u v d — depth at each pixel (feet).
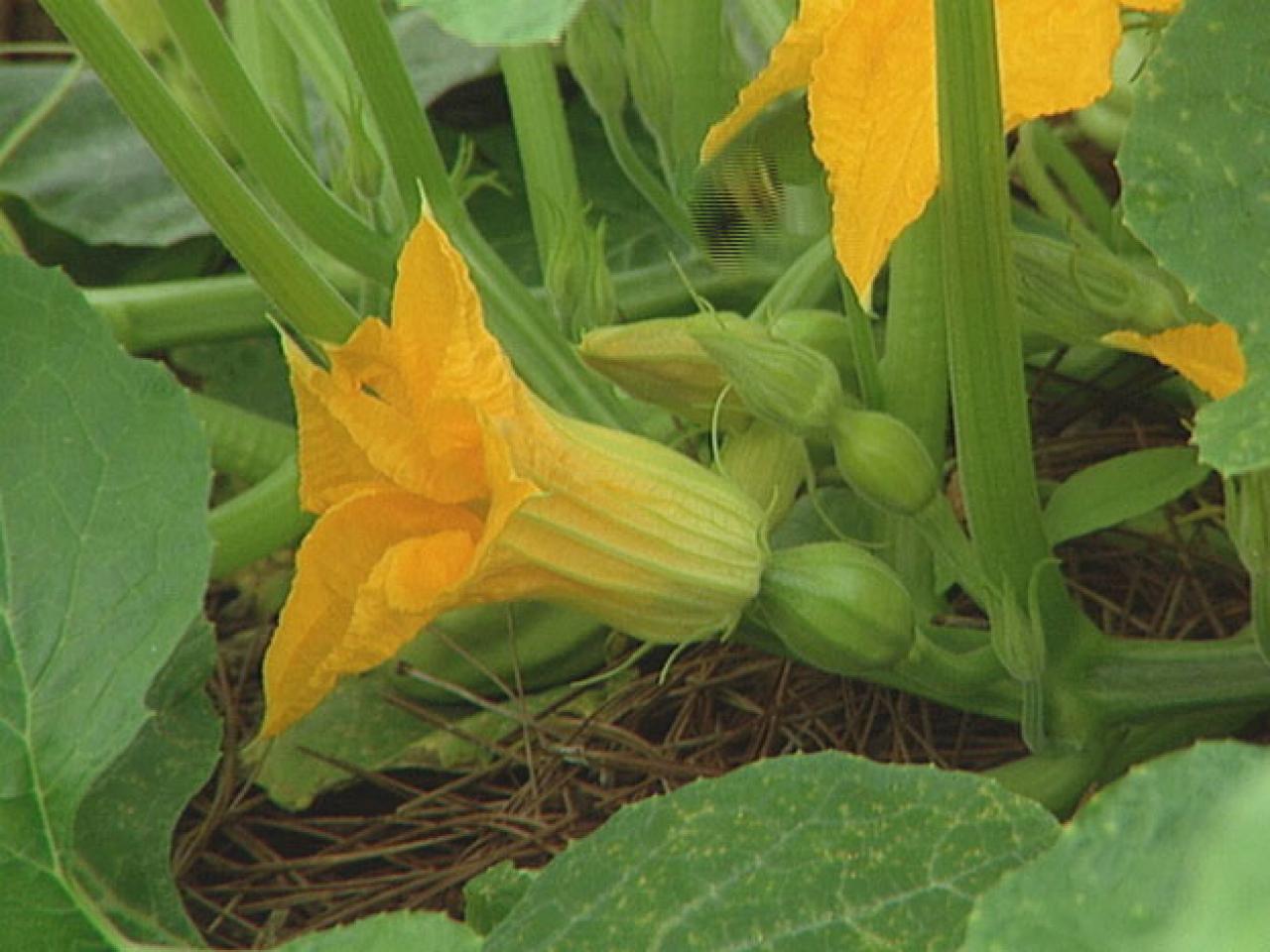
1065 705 3.15
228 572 3.52
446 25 2.47
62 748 2.81
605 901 2.70
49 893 2.79
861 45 2.78
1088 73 2.83
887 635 2.98
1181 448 3.18
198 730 3.24
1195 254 2.66
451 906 3.49
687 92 3.42
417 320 2.78
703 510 2.93
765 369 2.98
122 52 2.97
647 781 3.51
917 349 3.11
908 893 2.67
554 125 3.41
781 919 2.67
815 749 3.57
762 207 3.44
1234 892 1.41
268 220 3.05
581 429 2.89
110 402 2.88
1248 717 3.30
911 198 2.80
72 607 2.84
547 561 2.88
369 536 2.85
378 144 3.42
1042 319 3.14
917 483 3.01
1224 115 2.69
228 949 3.49
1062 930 2.19
